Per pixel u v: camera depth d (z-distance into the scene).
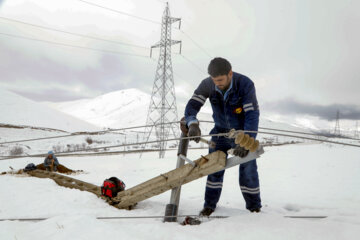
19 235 2.42
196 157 16.89
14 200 4.03
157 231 2.49
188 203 4.22
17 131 53.41
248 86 2.87
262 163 11.30
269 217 2.70
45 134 55.56
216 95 3.01
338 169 8.68
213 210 3.46
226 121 3.08
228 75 2.79
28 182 5.34
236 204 4.31
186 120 2.97
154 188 3.20
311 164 10.38
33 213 3.45
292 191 5.51
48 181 5.48
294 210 4.12
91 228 2.49
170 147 42.75
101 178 8.99
